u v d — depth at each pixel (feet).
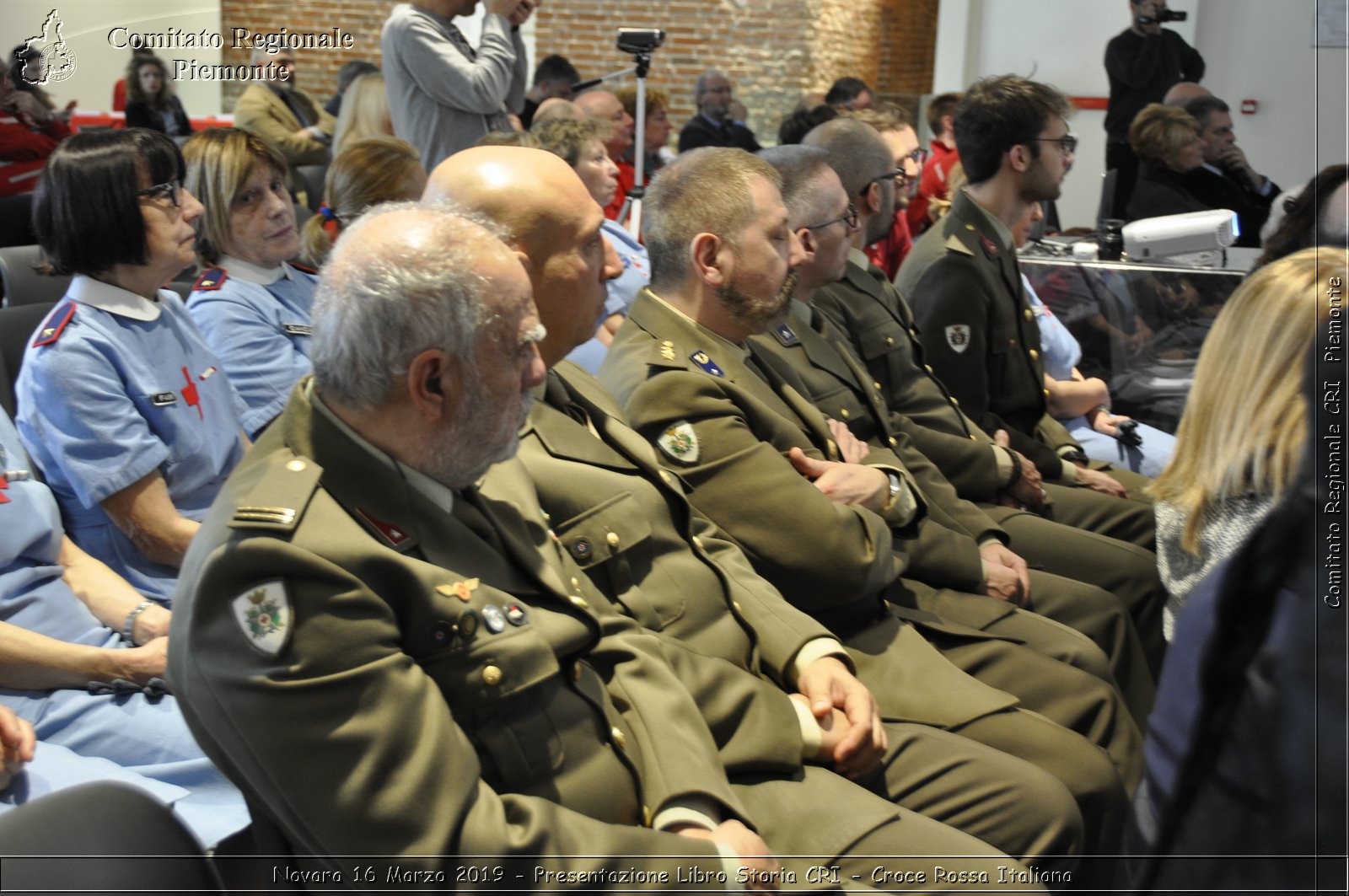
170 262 5.93
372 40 19.45
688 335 6.00
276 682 3.27
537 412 5.06
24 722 4.40
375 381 3.58
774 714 4.75
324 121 14.43
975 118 8.32
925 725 5.35
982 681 5.94
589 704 4.07
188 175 7.23
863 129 8.13
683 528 5.21
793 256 6.01
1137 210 10.77
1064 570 7.41
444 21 9.81
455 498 4.00
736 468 5.62
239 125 13.48
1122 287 9.33
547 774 3.83
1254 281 3.70
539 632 3.89
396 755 3.34
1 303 7.66
